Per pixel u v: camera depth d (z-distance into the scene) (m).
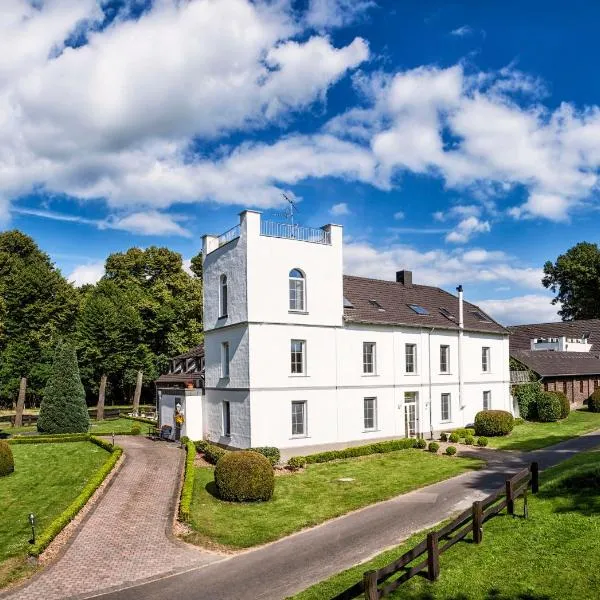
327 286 30.67
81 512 18.91
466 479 22.95
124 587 13.20
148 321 62.47
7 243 61.97
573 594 10.69
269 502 19.89
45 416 37.31
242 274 28.38
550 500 16.02
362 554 14.63
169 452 29.48
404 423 33.53
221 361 30.69
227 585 13.13
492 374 40.19
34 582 13.52
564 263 73.06
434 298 40.47
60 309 58.44
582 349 57.06
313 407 29.48
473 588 11.29
